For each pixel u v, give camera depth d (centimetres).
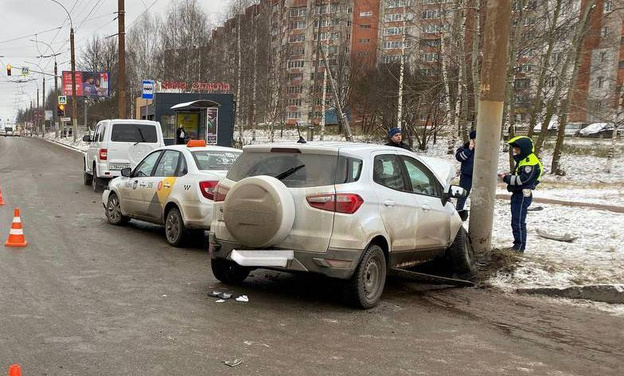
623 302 650
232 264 642
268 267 572
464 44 2153
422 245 665
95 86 6550
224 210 580
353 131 4581
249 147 616
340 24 4525
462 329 532
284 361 425
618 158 3062
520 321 569
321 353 447
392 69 3416
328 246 545
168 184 893
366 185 576
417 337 501
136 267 725
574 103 2689
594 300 657
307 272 554
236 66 4719
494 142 764
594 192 1633
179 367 404
